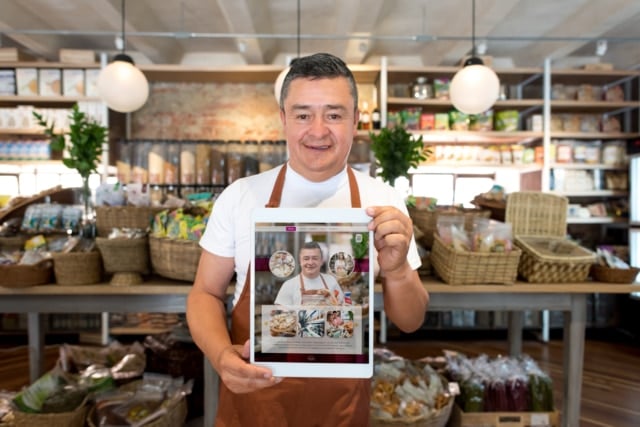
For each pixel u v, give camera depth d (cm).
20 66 432
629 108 478
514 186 512
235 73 461
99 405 199
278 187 113
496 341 452
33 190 466
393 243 92
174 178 441
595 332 474
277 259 95
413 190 517
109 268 207
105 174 434
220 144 452
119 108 336
